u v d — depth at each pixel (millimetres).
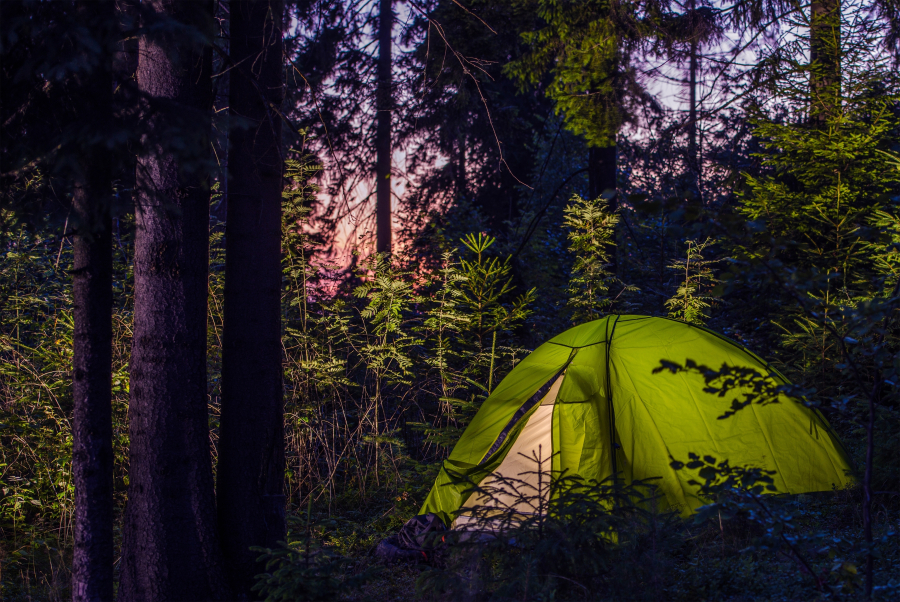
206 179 4121
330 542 5980
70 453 6117
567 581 3852
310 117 9695
